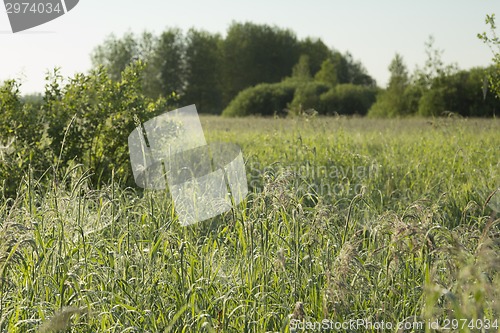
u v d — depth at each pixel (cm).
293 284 481
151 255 496
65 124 976
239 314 468
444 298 438
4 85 950
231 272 529
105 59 5706
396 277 486
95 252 556
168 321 451
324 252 509
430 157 1245
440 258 469
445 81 3822
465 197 880
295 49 9819
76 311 371
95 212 654
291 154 1182
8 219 479
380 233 491
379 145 1484
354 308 473
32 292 466
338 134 1475
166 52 7988
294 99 5369
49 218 559
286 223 557
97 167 991
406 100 4444
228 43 9431
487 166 1111
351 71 10462
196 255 539
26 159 877
